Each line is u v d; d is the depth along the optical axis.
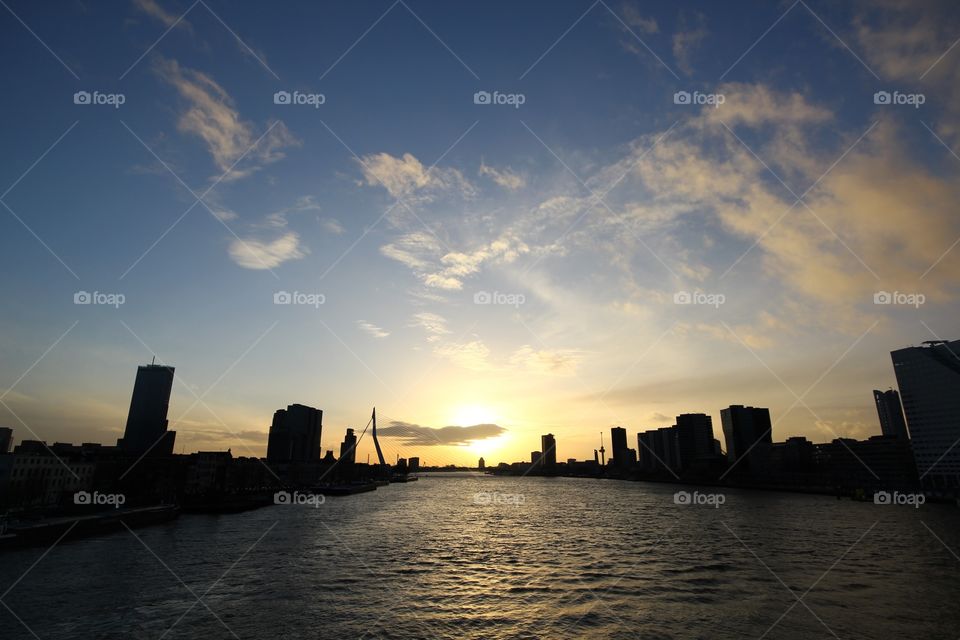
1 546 85.62
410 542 106.94
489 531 126.75
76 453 195.50
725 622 51.50
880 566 77.62
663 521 149.25
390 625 51.44
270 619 52.69
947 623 50.38
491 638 48.16
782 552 91.44
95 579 68.50
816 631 48.66
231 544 100.62
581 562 83.81
